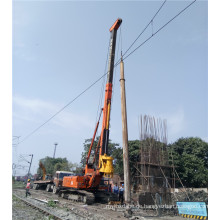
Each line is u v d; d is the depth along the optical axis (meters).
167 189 15.62
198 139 40.44
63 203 15.13
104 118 15.91
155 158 16.78
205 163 38.12
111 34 17.66
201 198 17.22
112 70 16.88
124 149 10.15
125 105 10.89
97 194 16.56
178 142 41.06
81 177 16.11
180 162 29.91
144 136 17.12
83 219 9.80
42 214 11.00
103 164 14.51
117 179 33.19
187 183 31.75
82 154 38.72
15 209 11.95
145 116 17.86
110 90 16.52
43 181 29.55
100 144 15.73
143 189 15.30
